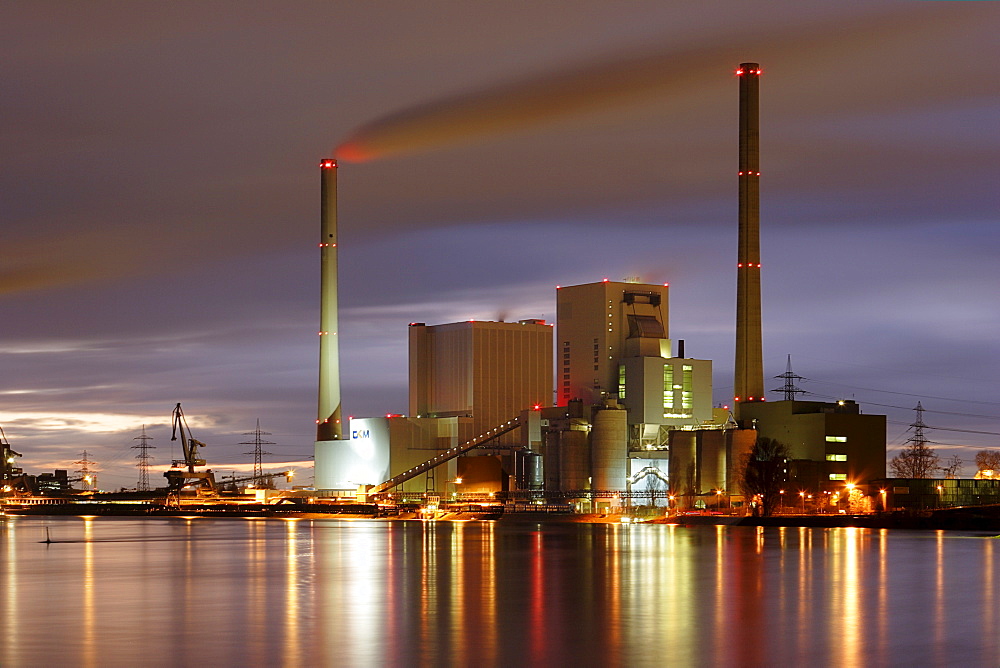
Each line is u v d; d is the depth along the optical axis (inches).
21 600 3905.0
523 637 2928.2
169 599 3912.4
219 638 2920.8
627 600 3821.4
